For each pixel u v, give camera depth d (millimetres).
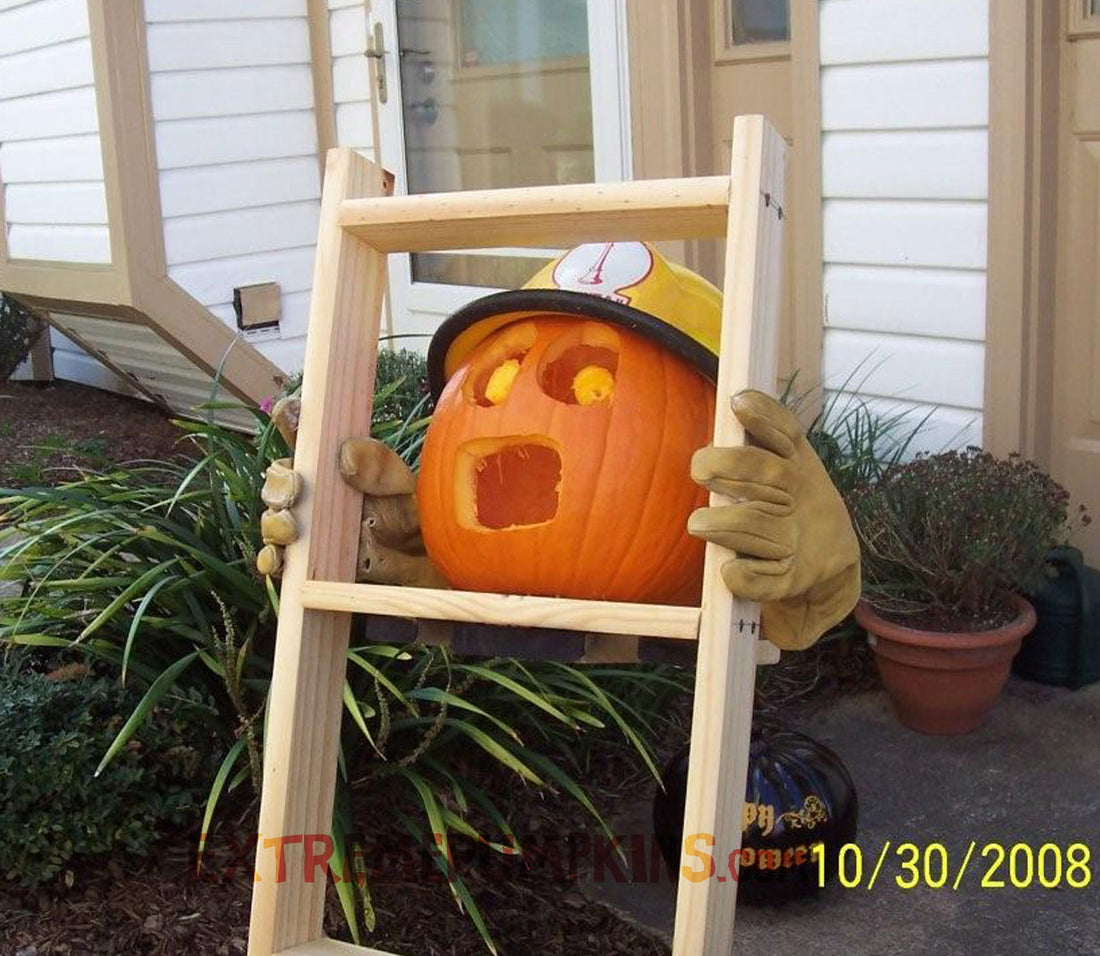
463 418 1852
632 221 1762
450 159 5477
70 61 5422
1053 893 2609
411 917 2480
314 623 1870
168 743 2613
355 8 5730
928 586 3318
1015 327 3607
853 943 2473
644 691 3070
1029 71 3490
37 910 2488
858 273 3977
